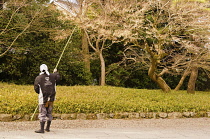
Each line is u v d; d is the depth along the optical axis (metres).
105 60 19.27
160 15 12.30
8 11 12.74
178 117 9.44
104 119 8.50
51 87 5.90
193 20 11.43
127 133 6.29
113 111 8.84
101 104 8.84
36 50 14.56
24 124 6.98
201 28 11.36
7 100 7.96
